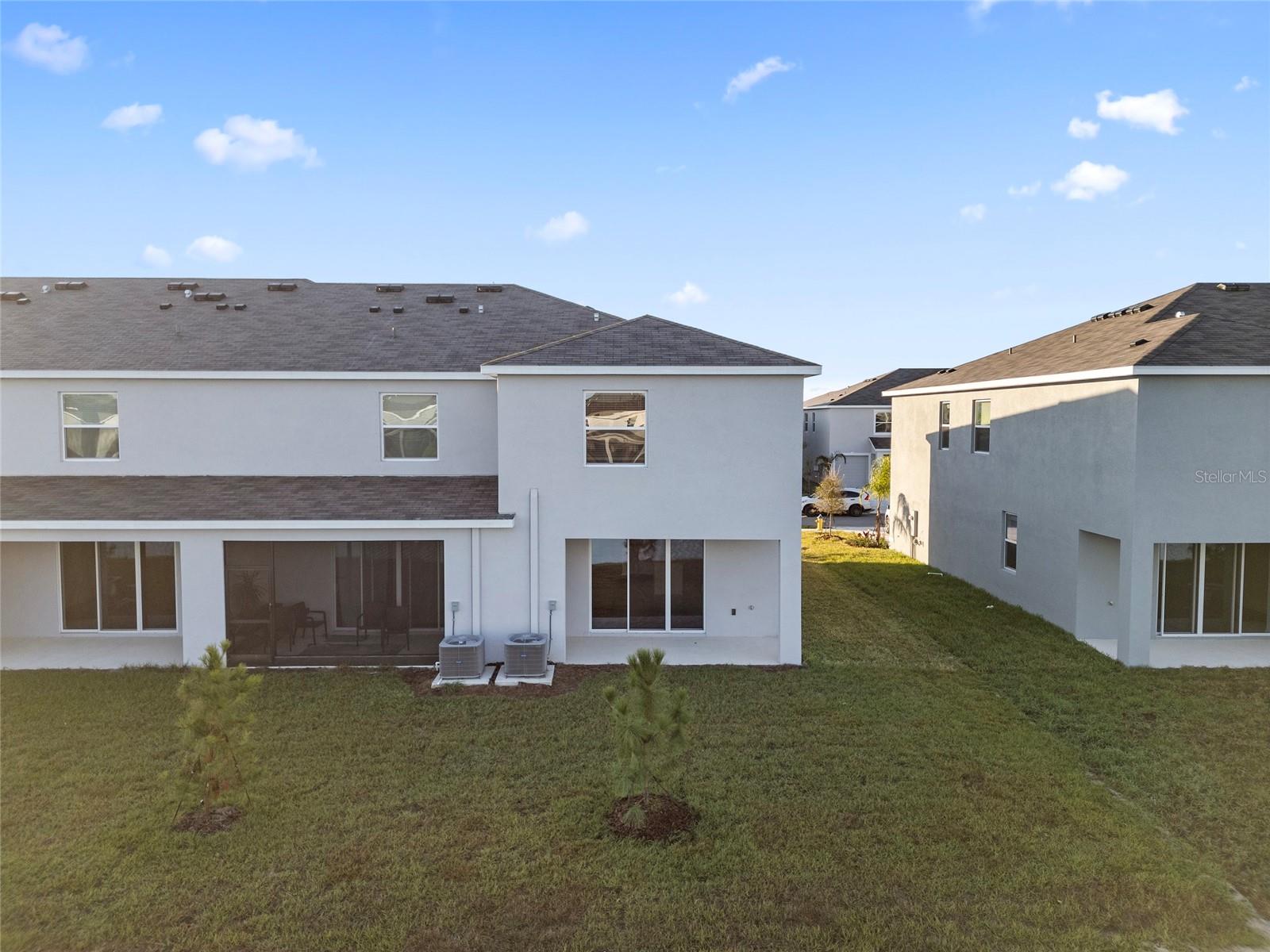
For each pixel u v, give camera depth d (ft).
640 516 43.73
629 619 49.52
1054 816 25.40
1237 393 42.65
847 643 47.55
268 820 24.98
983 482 63.31
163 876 21.72
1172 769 29.35
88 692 37.91
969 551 66.23
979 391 63.82
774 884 21.39
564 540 43.78
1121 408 44.27
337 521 42.22
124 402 48.62
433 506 44.29
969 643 47.67
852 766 29.35
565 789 27.32
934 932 19.29
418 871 21.95
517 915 19.97
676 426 43.45
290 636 44.24
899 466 85.10
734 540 49.24
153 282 62.85
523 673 40.57
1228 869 22.57
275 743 31.53
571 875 21.79
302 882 21.43
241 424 49.14
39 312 55.67
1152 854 23.02
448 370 49.06
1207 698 37.58
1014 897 20.84
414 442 50.11
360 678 40.57
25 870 21.97
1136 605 43.09
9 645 46.73
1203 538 42.98
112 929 19.30
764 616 49.39
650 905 20.38
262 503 44.06
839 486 105.29
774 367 42.57
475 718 34.60
